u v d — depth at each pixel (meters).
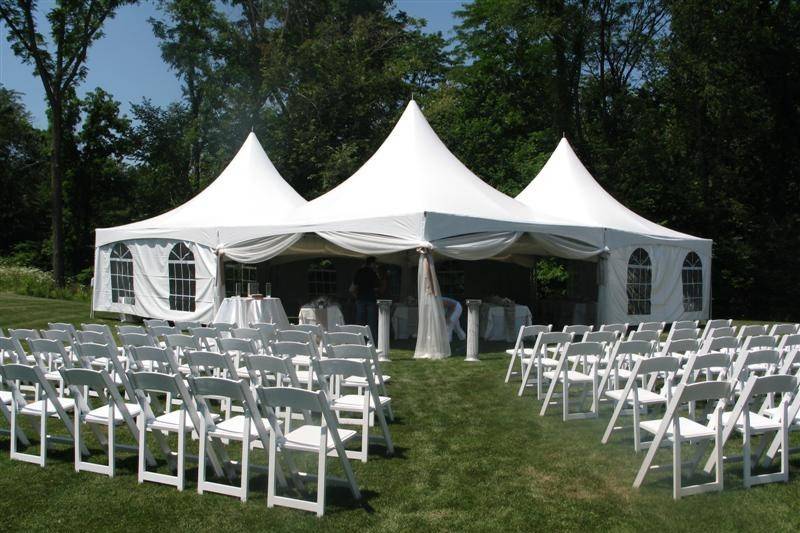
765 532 3.52
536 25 22.55
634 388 4.84
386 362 9.11
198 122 29.06
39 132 35.31
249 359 4.77
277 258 16.84
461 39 28.66
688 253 14.42
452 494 4.05
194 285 13.34
